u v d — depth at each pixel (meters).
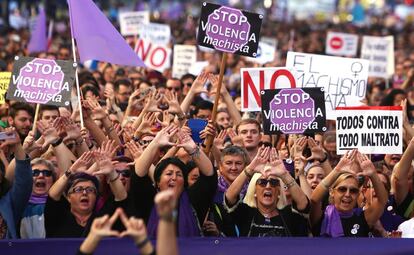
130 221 7.98
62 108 14.80
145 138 13.07
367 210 11.24
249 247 9.54
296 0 83.25
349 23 61.75
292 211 10.93
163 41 25.75
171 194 7.57
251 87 14.28
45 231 10.80
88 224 10.45
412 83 23.80
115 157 11.62
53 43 32.31
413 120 17.67
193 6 70.44
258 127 13.80
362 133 12.41
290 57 15.02
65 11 52.50
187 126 13.31
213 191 10.70
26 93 12.56
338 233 11.02
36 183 11.38
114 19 56.09
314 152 12.34
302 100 12.48
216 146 13.25
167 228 7.62
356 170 11.12
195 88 14.90
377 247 9.49
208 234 10.81
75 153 12.84
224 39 13.05
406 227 11.45
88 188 10.52
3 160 12.16
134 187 10.52
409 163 12.16
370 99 22.39
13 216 10.95
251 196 11.04
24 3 47.75
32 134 11.78
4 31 37.72
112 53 14.59
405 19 75.19
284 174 10.77
